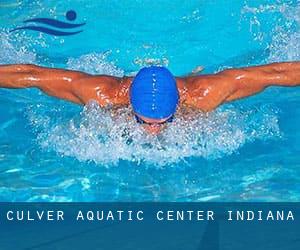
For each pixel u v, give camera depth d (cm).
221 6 1179
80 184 857
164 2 1198
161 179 860
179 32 1134
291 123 940
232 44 1098
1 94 1011
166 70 843
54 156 902
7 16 1176
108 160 888
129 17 1170
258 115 945
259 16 1146
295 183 850
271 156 891
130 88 838
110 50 1096
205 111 888
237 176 862
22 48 1098
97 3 1203
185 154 889
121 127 892
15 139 931
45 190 849
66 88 881
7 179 869
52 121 948
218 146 898
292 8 1151
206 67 1053
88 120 898
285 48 1069
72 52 1091
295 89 996
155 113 812
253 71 878
